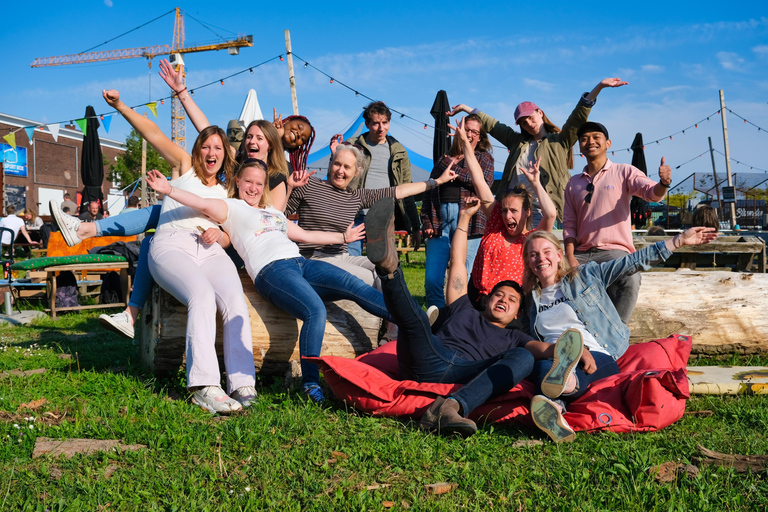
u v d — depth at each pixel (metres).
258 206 4.43
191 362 3.73
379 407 3.52
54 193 46.56
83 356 5.43
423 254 18.91
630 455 2.92
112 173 40.44
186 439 3.06
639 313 5.09
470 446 3.07
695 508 2.43
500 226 4.79
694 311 5.14
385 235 3.17
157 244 4.18
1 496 2.40
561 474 2.73
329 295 4.25
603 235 5.00
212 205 4.12
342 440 3.15
